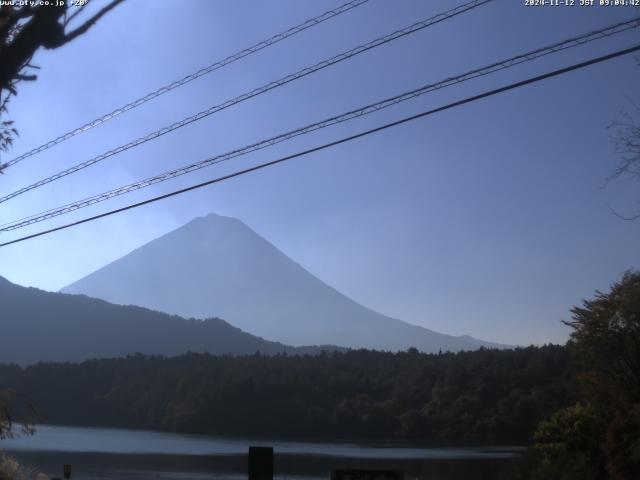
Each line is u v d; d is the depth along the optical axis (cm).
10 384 19375
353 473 1149
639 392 2767
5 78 845
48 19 831
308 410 15350
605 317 3133
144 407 17462
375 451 11800
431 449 11925
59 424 18088
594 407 3080
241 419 15662
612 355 3108
